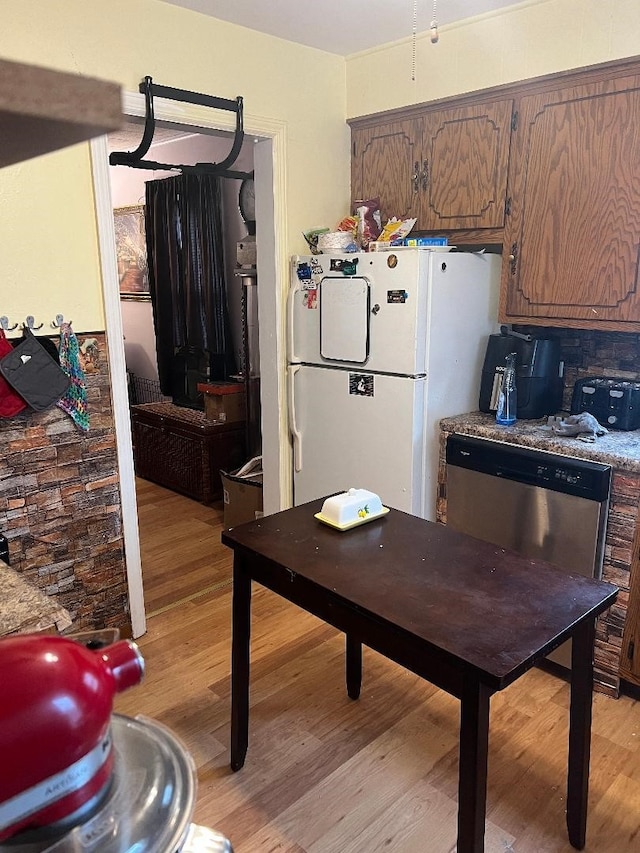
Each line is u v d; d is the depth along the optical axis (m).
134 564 2.67
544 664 2.51
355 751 2.07
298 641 2.71
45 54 2.21
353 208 3.37
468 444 2.62
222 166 2.85
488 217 2.79
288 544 1.75
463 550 1.71
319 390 3.10
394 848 1.72
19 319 2.22
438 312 2.72
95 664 0.49
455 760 2.04
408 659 1.38
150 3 2.45
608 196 2.38
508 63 2.61
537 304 2.68
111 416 2.51
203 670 2.50
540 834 1.75
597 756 2.04
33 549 2.39
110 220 2.38
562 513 2.35
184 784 0.54
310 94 3.09
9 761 0.42
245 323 4.09
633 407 2.53
